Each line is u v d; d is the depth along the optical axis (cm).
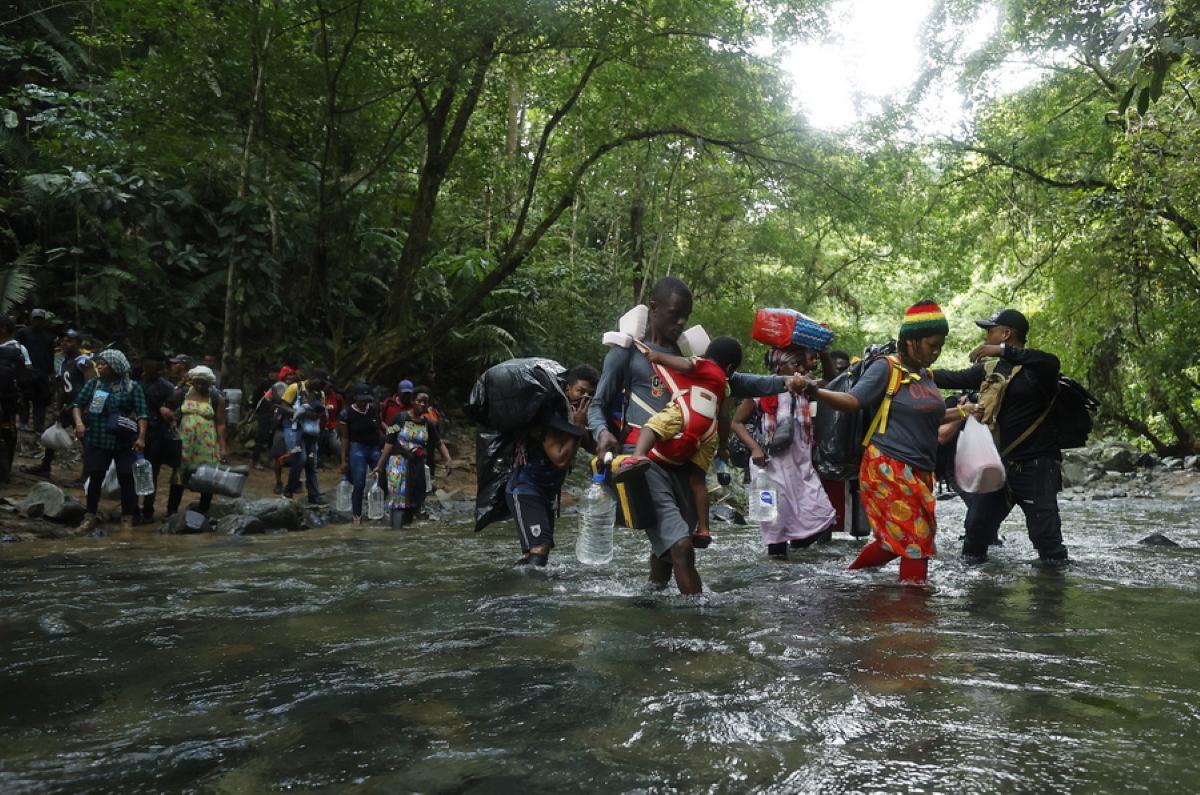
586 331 2356
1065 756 221
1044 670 307
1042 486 616
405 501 997
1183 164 1609
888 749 227
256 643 360
